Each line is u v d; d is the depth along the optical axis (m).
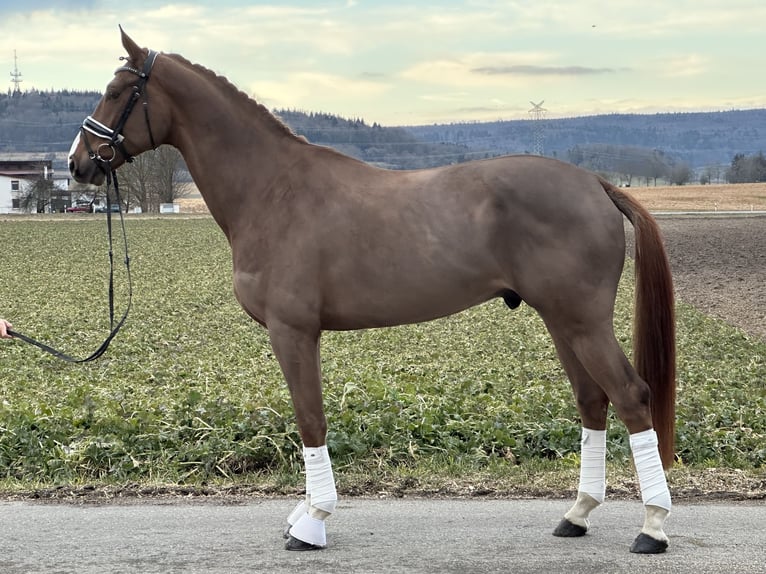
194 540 5.71
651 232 5.44
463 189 5.49
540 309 5.42
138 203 75.81
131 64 6.07
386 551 5.43
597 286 5.29
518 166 5.47
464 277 5.45
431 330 18.61
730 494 6.66
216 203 5.98
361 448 7.90
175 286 29.73
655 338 5.45
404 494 6.88
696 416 9.02
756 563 5.04
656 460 5.27
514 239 5.35
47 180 88.94
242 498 6.85
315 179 5.70
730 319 20.06
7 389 12.05
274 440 8.09
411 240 5.46
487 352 15.60
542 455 8.17
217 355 15.91
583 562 5.14
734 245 40.75
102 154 6.09
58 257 42.12
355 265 5.52
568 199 5.32
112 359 15.55
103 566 5.22
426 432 8.31
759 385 11.54
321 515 5.55
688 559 5.14
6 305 24.88
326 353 15.21
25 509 6.53
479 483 7.07
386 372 12.85
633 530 5.79
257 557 5.36
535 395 10.21
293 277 5.57
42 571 5.15
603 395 5.70
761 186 108.75
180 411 9.02
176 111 6.04
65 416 8.90
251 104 5.96
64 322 21.00
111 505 6.66
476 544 5.53
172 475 7.61
